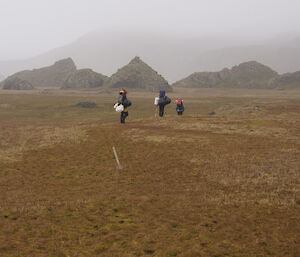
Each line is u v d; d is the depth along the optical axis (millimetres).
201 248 7453
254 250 7301
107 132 22125
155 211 9820
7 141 21047
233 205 10000
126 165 15312
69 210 10070
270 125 23188
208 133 20922
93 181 13438
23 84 193000
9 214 9844
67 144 19703
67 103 86438
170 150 17188
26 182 13570
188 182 12609
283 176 12477
